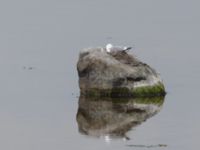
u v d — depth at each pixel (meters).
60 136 84.50
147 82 102.38
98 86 102.06
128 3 184.38
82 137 84.00
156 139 83.00
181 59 125.44
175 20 164.75
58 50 135.12
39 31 153.75
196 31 152.00
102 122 90.62
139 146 80.56
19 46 138.88
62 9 177.62
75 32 153.00
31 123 89.38
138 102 99.69
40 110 95.56
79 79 103.69
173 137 83.50
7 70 119.81
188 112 94.06
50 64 124.00
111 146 80.69
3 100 100.94
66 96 103.25
